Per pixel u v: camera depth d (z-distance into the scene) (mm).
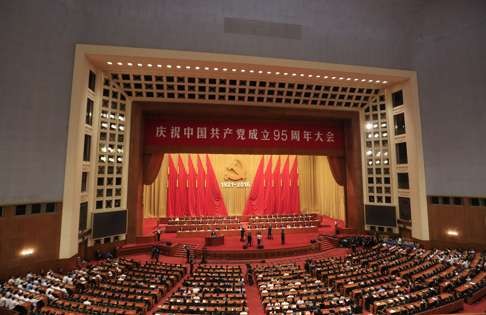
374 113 22812
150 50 16641
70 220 14812
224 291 11188
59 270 14219
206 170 30172
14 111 13430
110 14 16391
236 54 17469
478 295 10844
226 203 31031
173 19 17000
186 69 18125
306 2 18453
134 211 20016
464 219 17969
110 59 16734
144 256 18781
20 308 8859
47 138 14383
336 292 11062
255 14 17906
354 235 22375
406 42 19891
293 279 13125
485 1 18047
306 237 22922
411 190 19906
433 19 19625
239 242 21219
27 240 13430
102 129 18453
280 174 31312
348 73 19000
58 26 15211
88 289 11289
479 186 17562
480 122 17766
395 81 20438
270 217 26906
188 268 16375
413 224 19703
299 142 23688
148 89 19859
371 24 19344
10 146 13180
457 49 18812
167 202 29203
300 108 22453
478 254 16625
